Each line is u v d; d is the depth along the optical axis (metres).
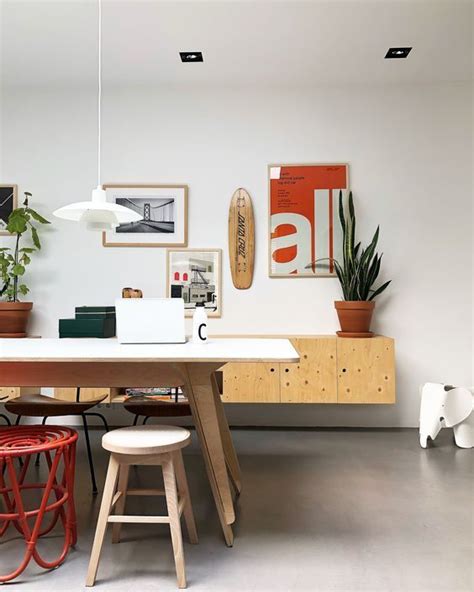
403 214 4.16
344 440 3.78
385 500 2.58
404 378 4.14
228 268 4.23
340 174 4.18
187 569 1.90
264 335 4.09
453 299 4.13
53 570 1.90
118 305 2.41
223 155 4.24
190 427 4.24
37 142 4.30
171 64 3.85
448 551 2.04
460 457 3.36
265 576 1.85
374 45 3.54
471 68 3.91
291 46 3.55
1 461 2.22
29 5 3.07
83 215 2.53
